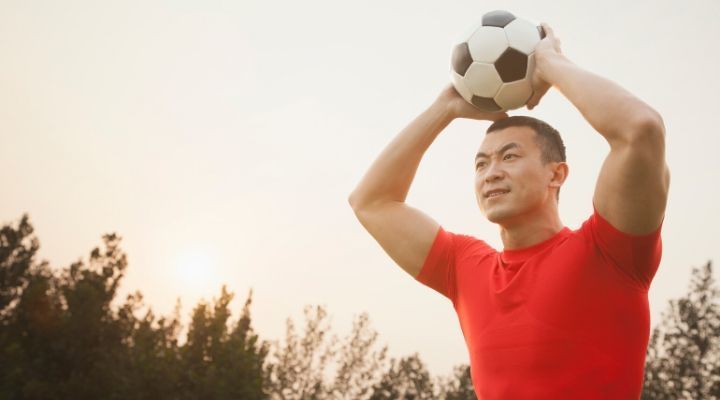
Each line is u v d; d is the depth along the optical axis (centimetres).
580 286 232
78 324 3120
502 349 241
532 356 230
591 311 229
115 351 3134
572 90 247
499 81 298
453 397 4225
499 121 280
